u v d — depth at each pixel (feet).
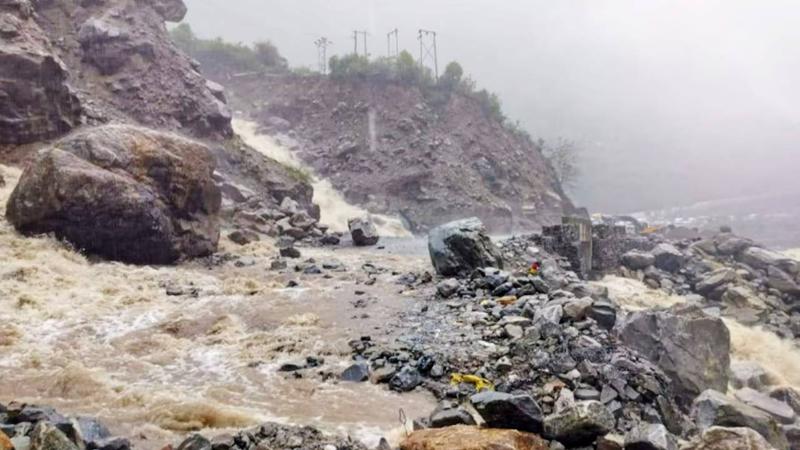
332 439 27.58
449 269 66.03
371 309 55.06
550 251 89.76
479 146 235.61
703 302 94.43
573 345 40.04
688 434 34.27
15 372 40.55
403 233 181.16
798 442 39.58
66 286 60.49
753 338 79.46
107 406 34.35
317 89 246.47
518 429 28.60
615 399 34.81
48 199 69.26
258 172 144.05
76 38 148.46
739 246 116.37
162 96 148.05
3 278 59.16
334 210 182.29
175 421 31.45
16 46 102.68
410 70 246.47
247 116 242.58
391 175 208.44
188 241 81.51
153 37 157.07
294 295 60.64
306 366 42.01
